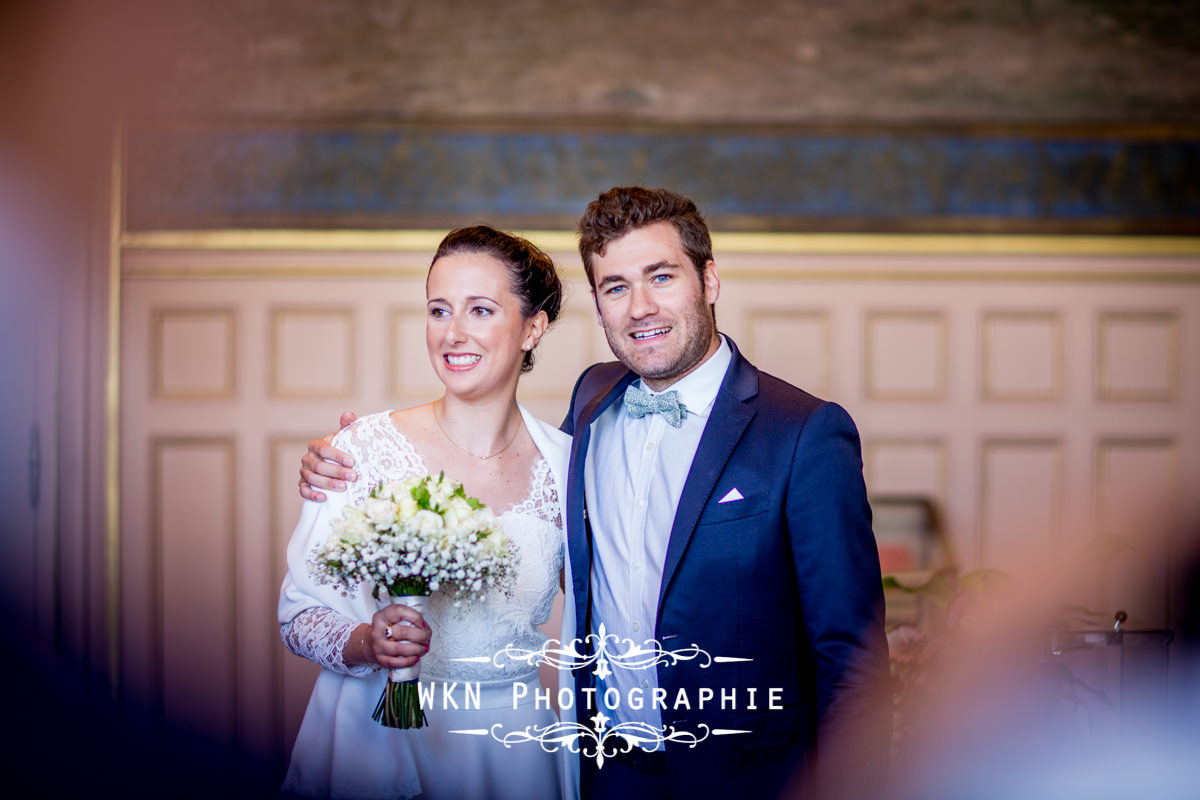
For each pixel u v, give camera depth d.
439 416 2.13
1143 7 4.92
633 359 1.95
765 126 4.94
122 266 4.88
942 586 2.36
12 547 4.78
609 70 4.90
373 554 1.74
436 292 2.05
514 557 1.89
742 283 5.00
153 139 4.88
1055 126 4.96
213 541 4.89
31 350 4.82
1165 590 4.94
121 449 4.87
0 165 4.76
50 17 4.76
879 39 4.93
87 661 4.80
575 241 4.91
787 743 1.87
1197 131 4.95
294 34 4.88
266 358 4.93
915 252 5.00
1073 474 5.05
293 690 4.87
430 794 1.97
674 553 1.87
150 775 4.15
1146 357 5.05
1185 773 2.18
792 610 1.90
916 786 2.18
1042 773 2.21
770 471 1.87
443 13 4.88
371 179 4.92
